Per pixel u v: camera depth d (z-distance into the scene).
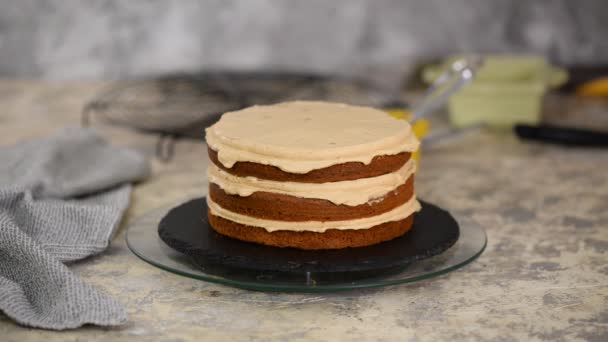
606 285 0.99
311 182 0.96
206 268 0.96
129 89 1.89
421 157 1.42
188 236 1.00
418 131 1.30
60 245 1.01
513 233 1.12
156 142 1.50
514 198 1.23
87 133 1.34
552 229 1.13
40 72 2.08
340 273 0.95
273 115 1.05
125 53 2.09
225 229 1.00
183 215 1.06
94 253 1.03
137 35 2.08
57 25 2.06
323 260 0.94
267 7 2.10
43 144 1.29
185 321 0.92
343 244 0.97
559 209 1.19
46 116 1.64
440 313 0.93
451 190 1.26
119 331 0.90
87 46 2.08
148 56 2.10
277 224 0.97
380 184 0.98
